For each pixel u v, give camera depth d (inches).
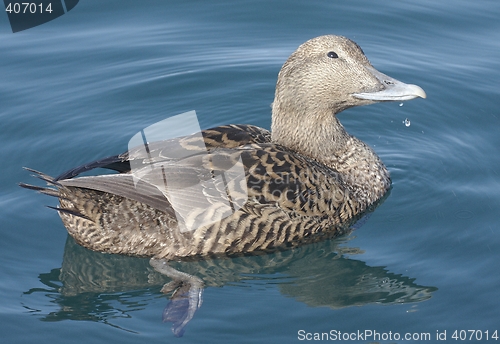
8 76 514.6
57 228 391.5
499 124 475.5
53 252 375.6
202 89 514.3
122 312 337.1
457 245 372.8
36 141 458.6
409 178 430.3
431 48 550.6
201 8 589.6
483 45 552.1
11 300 343.3
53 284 355.3
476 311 329.4
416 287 346.3
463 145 458.0
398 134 476.1
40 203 406.6
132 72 524.7
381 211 404.5
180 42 556.4
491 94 502.9
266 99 506.9
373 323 326.0
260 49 550.6
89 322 330.0
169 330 323.6
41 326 327.0
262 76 524.1
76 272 364.2
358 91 386.0
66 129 470.0
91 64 530.6
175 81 519.2
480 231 381.4
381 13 586.9
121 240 358.3
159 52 545.6
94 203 350.9
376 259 367.9
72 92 504.1
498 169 431.8
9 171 433.4
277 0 592.1
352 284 353.4
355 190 398.3
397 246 376.5
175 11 588.1
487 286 343.0
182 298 341.7
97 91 506.3
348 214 389.4
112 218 353.7
